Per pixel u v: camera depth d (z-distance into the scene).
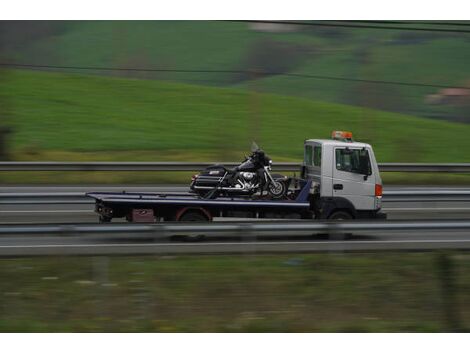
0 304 39.16
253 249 48.38
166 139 132.25
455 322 40.94
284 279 44.00
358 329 39.12
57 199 65.75
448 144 145.75
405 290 43.88
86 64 188.88
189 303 40.66
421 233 59.47
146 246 46.69
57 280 42.09
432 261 47.25
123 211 55.16
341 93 191.00
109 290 41.12
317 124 153.12
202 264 45.38
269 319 39.53
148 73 186.50
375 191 59.78
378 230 49.19
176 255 47.12
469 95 183.88
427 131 156.38
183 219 56.03
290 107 165.88
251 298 41.62
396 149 137.62
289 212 58.44
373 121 160.12
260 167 58.94
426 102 187.00
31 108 148.38
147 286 41.81
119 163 93.56
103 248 45.97
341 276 44.91
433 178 102.00
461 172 102.75
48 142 124.88
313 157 61.00
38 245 49.16
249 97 171.75
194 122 147.00
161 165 94.62
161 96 167.25
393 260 47.66
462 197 74.12
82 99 159.75
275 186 58.66
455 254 48.97
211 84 186.50
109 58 194.38
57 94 161.38
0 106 120.06
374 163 59.78
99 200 55.38
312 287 43.41
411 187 94.06
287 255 48.09
